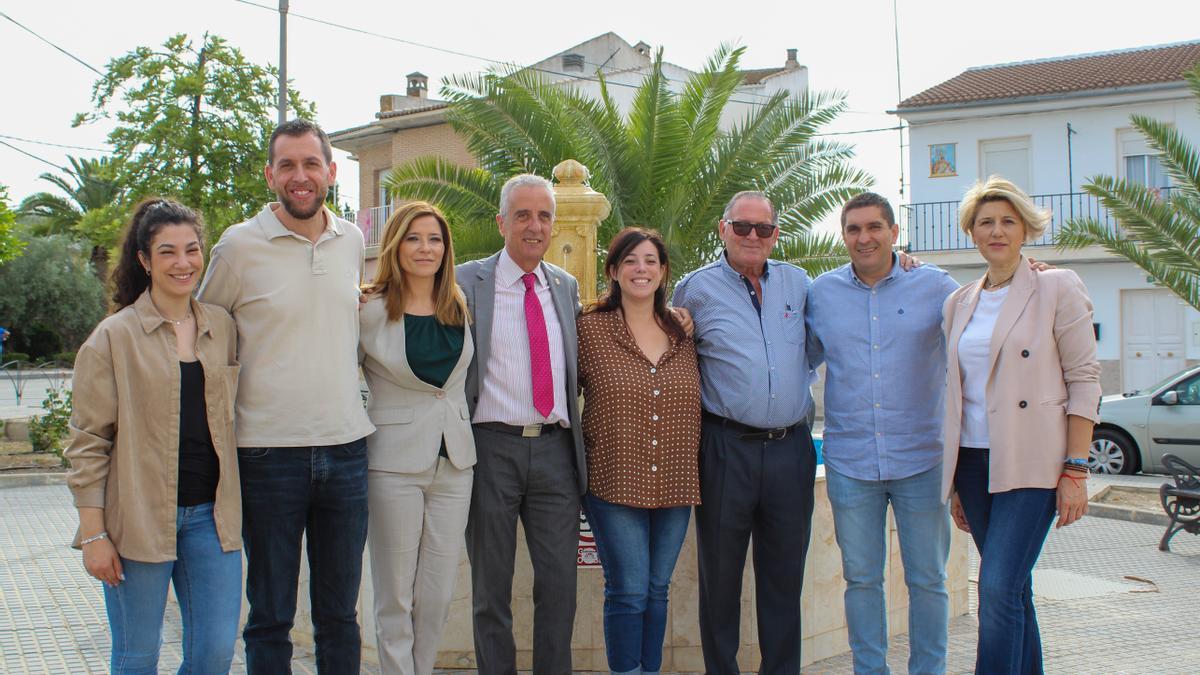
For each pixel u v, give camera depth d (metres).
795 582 4.00
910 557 3.99
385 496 3.62
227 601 3.22
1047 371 3.61
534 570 3.85
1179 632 5.44
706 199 12.02
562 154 11.74
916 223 21.59
